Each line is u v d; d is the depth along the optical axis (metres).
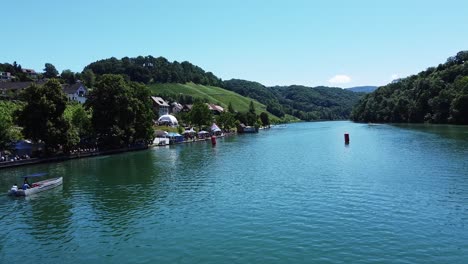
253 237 38.06
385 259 31.78
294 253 33.69
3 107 124.00
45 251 37.19
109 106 118.19
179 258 33.81
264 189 59.06
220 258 33.38
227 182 66.00
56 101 100.56
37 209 52.59
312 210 46.47
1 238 41.34
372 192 54.16
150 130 130.00
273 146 131.62
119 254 35.53
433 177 62.31
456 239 35.66
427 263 30.86
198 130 197.75
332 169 75.06
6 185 70.00
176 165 89.31
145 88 134.38
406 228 38.91
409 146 107.69
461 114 195.75
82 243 38.88
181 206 51.06
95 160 102.44
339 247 34.59
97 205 53.47
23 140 103.31
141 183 67.81
